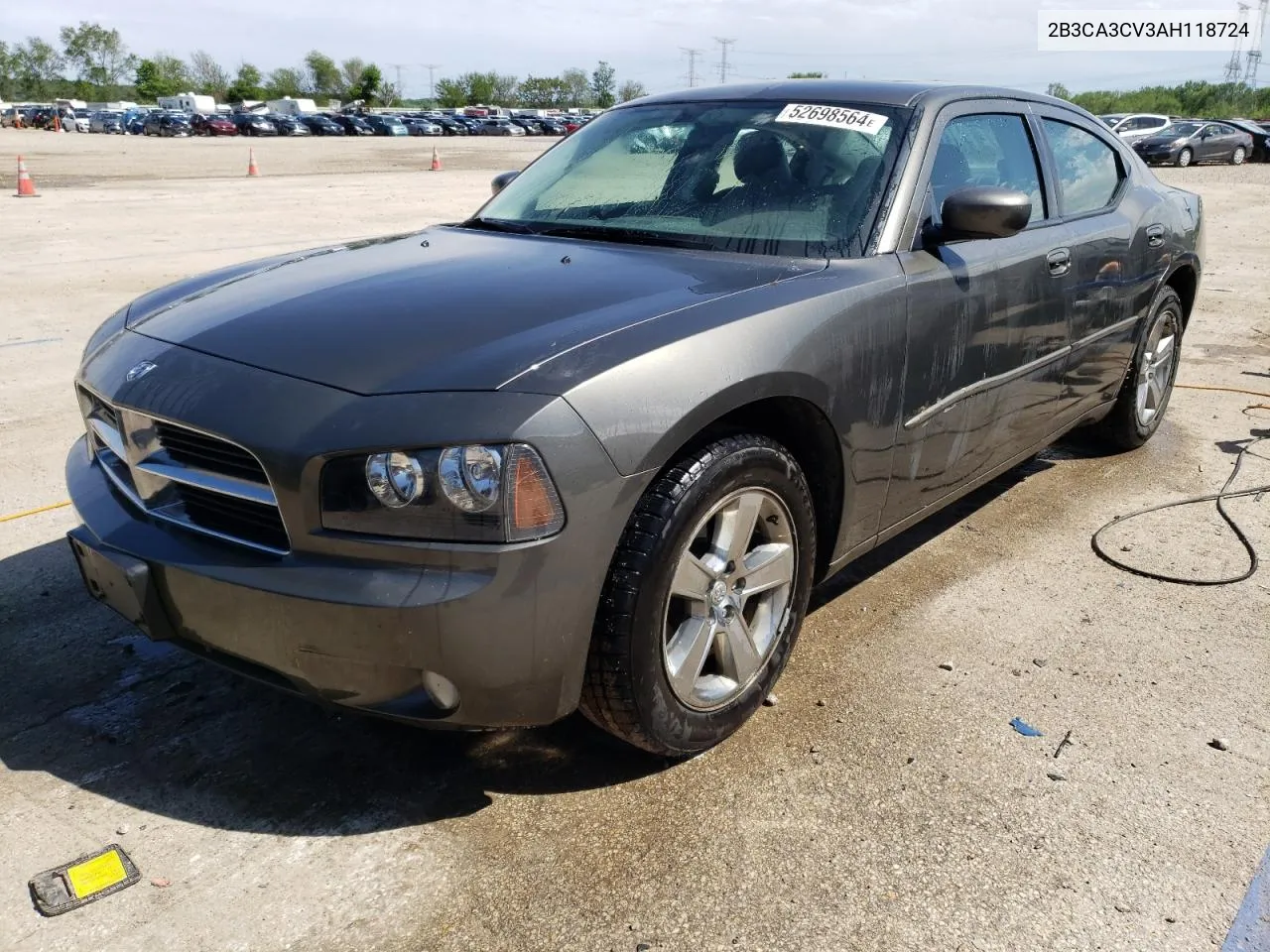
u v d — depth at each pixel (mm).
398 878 2209
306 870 2229
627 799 2459
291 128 59500
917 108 3240
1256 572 3699
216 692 2893
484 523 2016
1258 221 15586
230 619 2189
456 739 2689
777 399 2531
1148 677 3016
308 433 2078
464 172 26578
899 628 3291
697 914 2115
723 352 2334
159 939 2041
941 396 3064
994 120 3572
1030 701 2885
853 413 2711
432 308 2467
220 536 2250
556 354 2176
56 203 16375
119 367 2535
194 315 2670
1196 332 7871
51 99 129000
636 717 2338
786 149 3205
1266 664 3094
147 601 2303
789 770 2572
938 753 2646
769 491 2539
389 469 2012
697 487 2281
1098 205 4117
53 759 2592
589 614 2180
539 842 2316
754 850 2295
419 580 2025
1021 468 4812
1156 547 3916
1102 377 4250
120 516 2445
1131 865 2268
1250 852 2311
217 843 2305
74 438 4973
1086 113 4324
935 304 2943
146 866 2232
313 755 2617
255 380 2252
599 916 2107
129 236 12266
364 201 17234
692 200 3180
